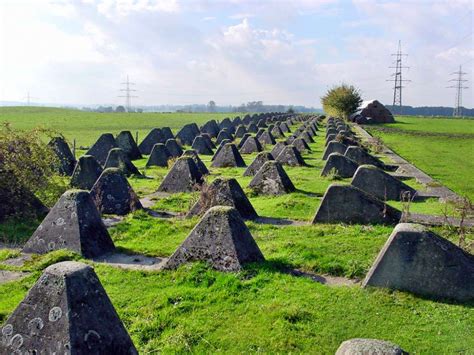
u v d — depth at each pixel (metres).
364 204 12.62
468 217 13.37
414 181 20.16
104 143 26.78
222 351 6.44
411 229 8.41
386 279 8.30
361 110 68.00
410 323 7.17
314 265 9.40
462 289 7.96
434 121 74.31
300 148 31.47
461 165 26.77
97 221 10.86
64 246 10.40
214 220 9.30
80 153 29.36
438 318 7.33
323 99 73.31
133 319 7.33
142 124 62.88
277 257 9.69
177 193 17.42
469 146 38.03
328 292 8.12
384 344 4.92
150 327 7.07
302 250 10.19
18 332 5.33
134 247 10.98
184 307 7.68
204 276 8.77
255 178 17.30
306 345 6.55
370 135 43.25
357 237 11.23
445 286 8.03
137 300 8.02
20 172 13.66
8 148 13.91
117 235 11.88
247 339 6.71
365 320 7.23
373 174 16.69
